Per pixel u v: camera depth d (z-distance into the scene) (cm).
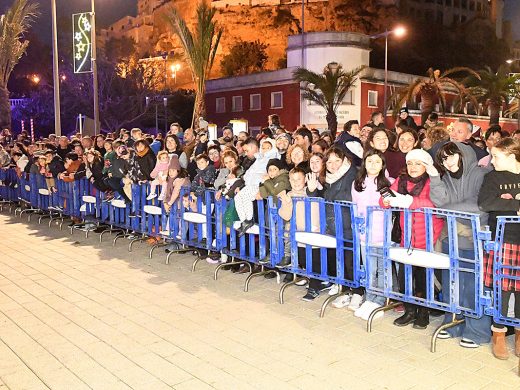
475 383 388
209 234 728
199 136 1049
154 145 1022
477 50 8012
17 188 1345
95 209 1001
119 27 11481
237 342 473
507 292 412
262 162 667
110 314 555
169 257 789
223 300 598
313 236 559
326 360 432
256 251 675
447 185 462
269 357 440
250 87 3738
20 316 554
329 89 2953
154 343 474
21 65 6306
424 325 504
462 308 441
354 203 516
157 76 5331
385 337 483
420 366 419
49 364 433
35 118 5056
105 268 754
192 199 760
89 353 454
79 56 1945
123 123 4931
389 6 7869
